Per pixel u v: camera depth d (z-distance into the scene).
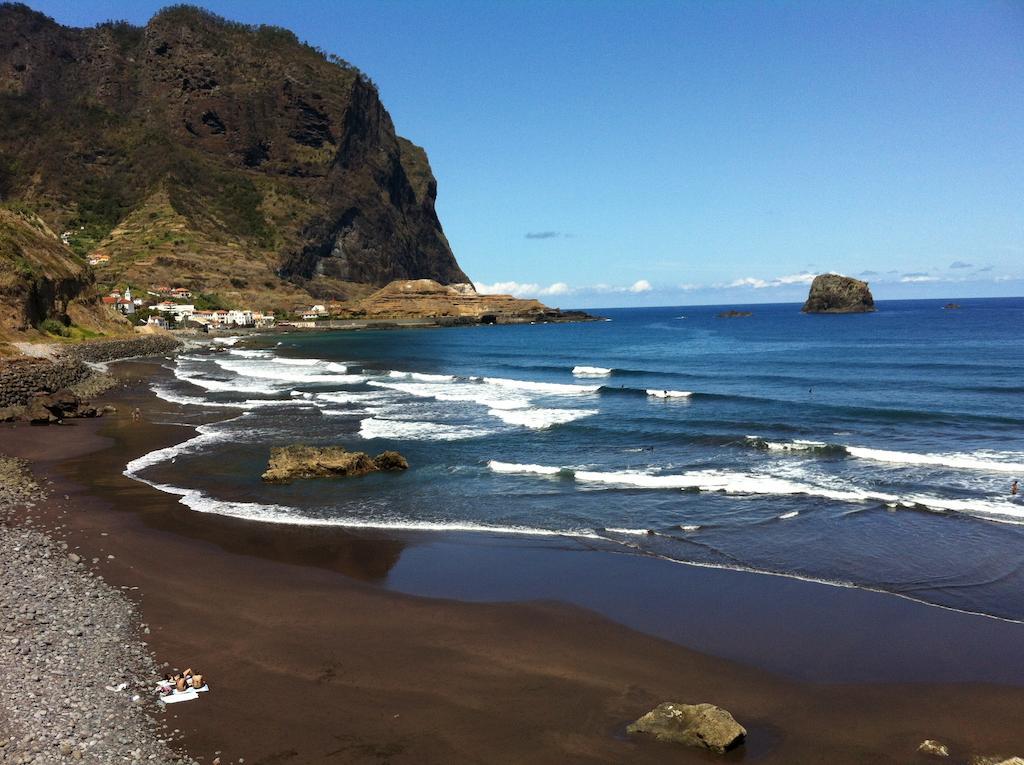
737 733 9.37
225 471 25.20
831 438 29.66
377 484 23.44
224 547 17.41
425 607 14.01
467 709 10.33
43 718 9.48
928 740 9.55
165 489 22.80
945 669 11.48
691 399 42.09
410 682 11.09
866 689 10.93
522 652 12.16
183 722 9.73
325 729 9.72
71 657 11.34
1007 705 10.42
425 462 26.45
